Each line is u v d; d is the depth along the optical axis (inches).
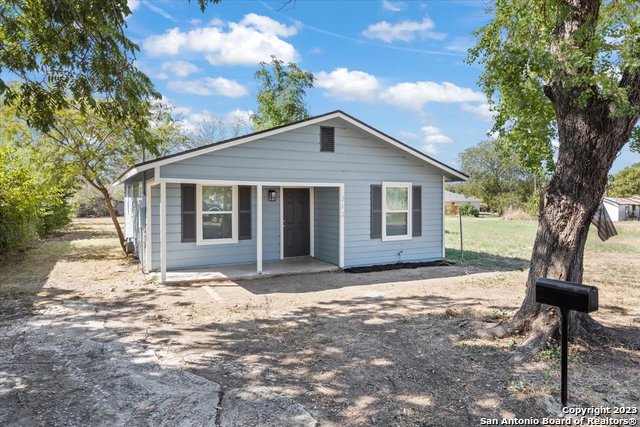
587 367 161.8
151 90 242.7
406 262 439.8
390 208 431.8
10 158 454.6
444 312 248.4
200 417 125.8
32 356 178.1
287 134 372.5
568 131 179.2
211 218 397.4
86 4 195.0
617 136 170.1
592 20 171.0
